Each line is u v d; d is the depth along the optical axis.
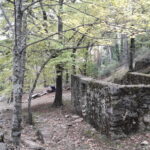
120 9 5.63
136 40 12.34
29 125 6.95
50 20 6.60
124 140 4.92
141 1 6.00
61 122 7.16
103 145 4.89
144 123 5.18
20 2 3.71
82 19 6.97
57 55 7.72
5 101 15.42
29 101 7.27
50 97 14.20
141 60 11.98
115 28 4.99
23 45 3.99
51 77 9.62
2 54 6.59
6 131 5.38
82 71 11.02
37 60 7.70
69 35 8.10
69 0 6.85
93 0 6.33
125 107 5.09
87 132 5.90
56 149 4.82
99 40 5.86
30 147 4.28
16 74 3.74
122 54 16.12
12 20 6.30
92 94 6.29
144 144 4.55
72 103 8.93
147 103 5.23
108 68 16.11
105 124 5.39
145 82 7.61
